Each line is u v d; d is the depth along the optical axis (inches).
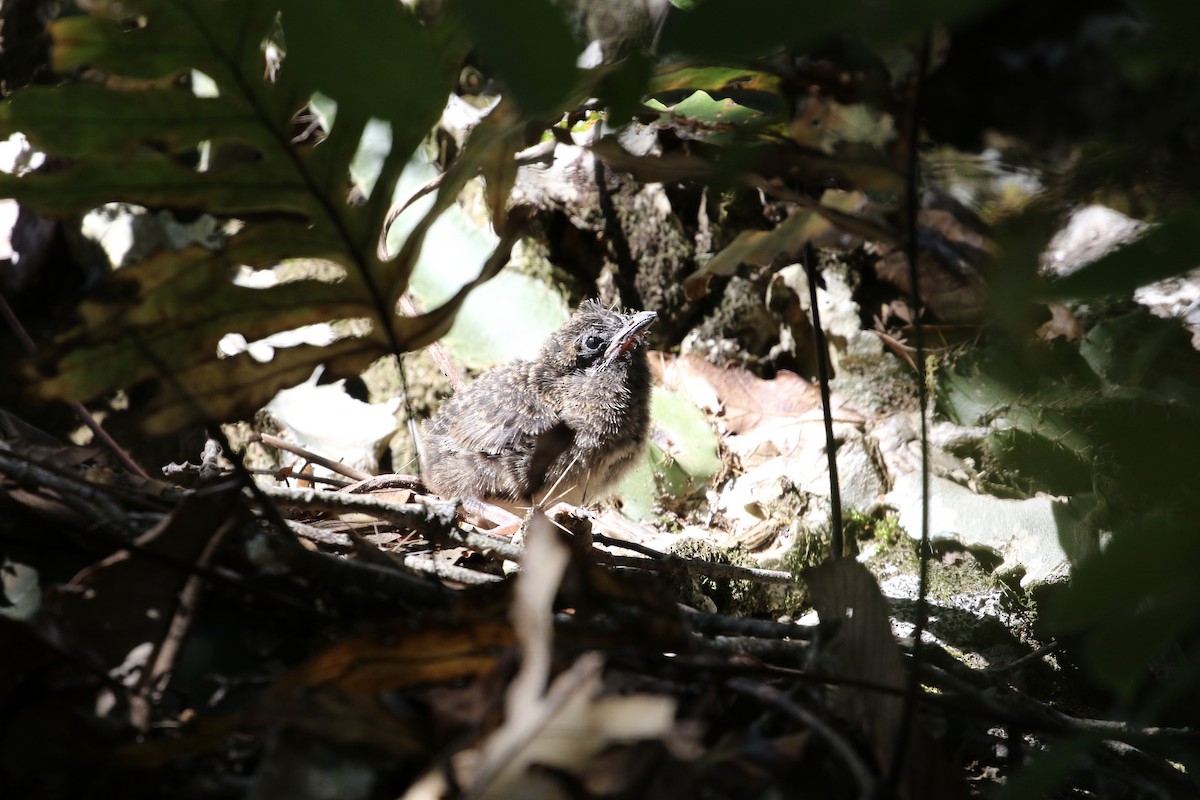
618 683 28.1
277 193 29.8
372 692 26.5
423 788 23.2
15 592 31.6
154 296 29.7
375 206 30.0
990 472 70.1
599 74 30.1
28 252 84.7
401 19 15.1
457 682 27.9
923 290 72.2
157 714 28.1
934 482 69.7
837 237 36.6
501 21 14.4
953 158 89.4
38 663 26.4
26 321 83.8
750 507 71.2
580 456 72.7
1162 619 20.1
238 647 30.7
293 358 31.9
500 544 43.5
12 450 35.1
